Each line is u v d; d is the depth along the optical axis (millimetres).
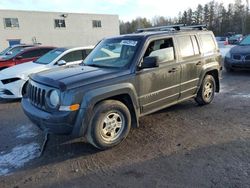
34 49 10305
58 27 43281
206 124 4852
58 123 3549
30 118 3994
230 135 4297
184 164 3455
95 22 47375
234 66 9773
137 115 4316
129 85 4055
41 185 3152
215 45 6055
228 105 5984
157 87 4543
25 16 39656
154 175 3240
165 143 4117
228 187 2926
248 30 65375
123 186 3055
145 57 4281
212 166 3371
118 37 4918
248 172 3195
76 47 8250
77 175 3328
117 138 4039
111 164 3555
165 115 5430
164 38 4723
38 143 4348
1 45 38094
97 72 4000
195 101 6117
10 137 4652
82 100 3578
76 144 4211
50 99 3670
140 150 3918
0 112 6258
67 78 3750
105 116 3859
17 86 7012
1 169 3549
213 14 83312
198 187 2957
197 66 5379
